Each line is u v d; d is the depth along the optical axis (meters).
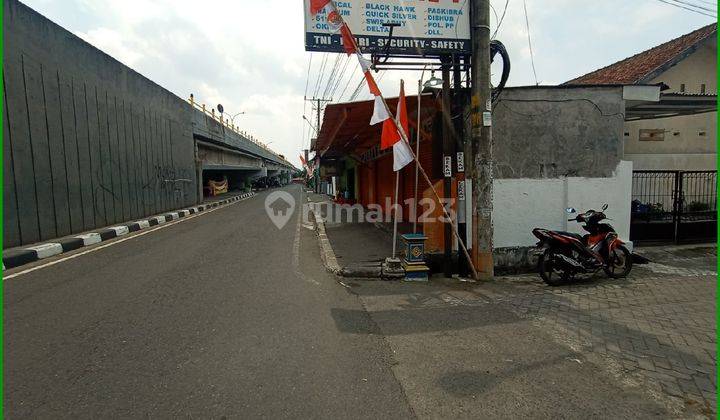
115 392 2.85
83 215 10.30
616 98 6.84
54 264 7.07
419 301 5.05
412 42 5.77
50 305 4.76
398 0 5.73
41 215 8.67
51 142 9.10
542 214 6.74
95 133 11.03
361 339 3.82
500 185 6.62
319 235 10.48
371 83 5.71
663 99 7.86
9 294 5.21
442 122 6.31
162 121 16.33
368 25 5.66
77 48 10.23
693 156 11.28
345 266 6.53
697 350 3.62
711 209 9.30
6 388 2.89
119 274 6.32
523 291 5.54
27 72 8.39
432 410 2.66
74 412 2.60
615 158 6.88
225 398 2.78
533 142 6.67
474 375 3.14
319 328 4.09
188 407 2.67
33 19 8.62
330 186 37.19
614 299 5.18
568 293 5.46
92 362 3.30
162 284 5.73
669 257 7.63
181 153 18.81
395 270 6.16
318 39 5.51
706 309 4.78
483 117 5.88
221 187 37.31
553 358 3.45
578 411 2.66
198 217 16.03
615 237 6.21
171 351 3.52
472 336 3.93
